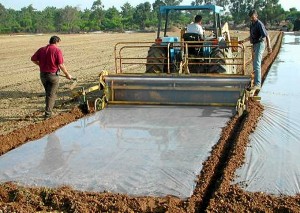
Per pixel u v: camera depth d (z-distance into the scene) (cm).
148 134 788
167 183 576
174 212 498
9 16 9238
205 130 803
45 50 900
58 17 8756
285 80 1403
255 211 496
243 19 8294
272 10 7794
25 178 600
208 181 582
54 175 609
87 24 8500
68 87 1312
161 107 984
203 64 1029
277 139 748
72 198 527
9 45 3412
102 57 2316
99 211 505
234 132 797
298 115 911
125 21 8731
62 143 750
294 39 4088
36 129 825
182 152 691
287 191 548
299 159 655
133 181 584
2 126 859
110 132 807
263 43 1009
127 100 1016
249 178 586
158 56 1078
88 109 963
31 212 505
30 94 1220
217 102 970
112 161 658
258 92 1059
